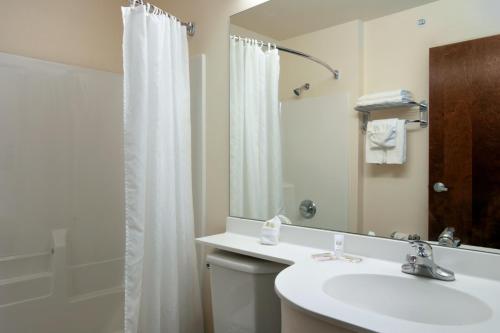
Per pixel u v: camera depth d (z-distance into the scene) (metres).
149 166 1.58
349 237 1.35
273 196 1.65
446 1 1.16
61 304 1.93
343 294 1.08
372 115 1.33
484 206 1.10
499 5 1.07
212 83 1.88
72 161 2.02
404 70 1.25
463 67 1.13
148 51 1.57
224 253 1.59
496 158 1.08
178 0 2.05
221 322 1.54
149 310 1.56
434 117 1.19
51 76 1.94
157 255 1.57
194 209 1.96
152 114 1.58
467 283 1.03
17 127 1.82
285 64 1.60
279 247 1.45
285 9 1.59
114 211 2.19
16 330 1.78
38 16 1.93
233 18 1.79
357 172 1.37
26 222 1.85
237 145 1.78
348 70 1.39
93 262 2.09
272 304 1.45
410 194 1.24
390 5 1.28
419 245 1.11
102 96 2.14
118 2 2.26
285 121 1.60
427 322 1.01
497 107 1.08
